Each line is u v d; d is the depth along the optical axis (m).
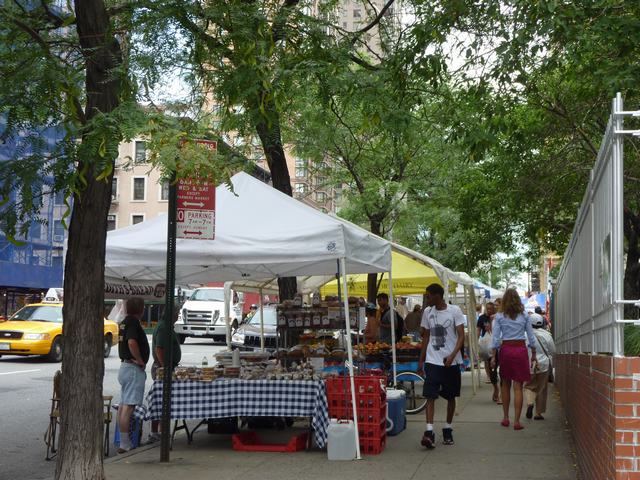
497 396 17.00
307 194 29.61
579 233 10.20
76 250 7.75
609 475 5.26
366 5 15.30
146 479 8.65
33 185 6.75
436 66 12.20
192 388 10.53
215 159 6.93
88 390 7.69
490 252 28.14
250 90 8.86
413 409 15.04
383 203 25.75
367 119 10.98
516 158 20.33
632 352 6.19
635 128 15.00
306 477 8.76
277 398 10.48
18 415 14.61
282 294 15.27
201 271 12.66
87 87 7.88
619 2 11.58
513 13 11.75
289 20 10.50
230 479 8.66
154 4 8.24
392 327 13.80
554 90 17.08
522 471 9.05
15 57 7.68
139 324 10.93
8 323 26.36
